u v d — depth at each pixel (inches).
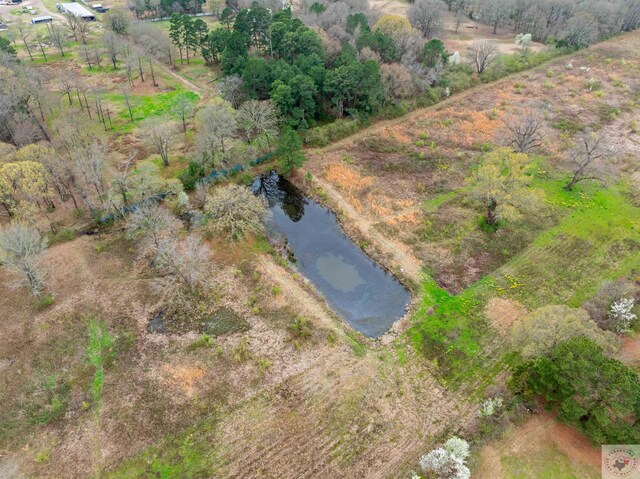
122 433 1545.3
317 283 2145.7
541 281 2098.9
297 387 1679.4
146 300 1999.3
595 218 2447.1
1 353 1776.6
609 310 1876.2
